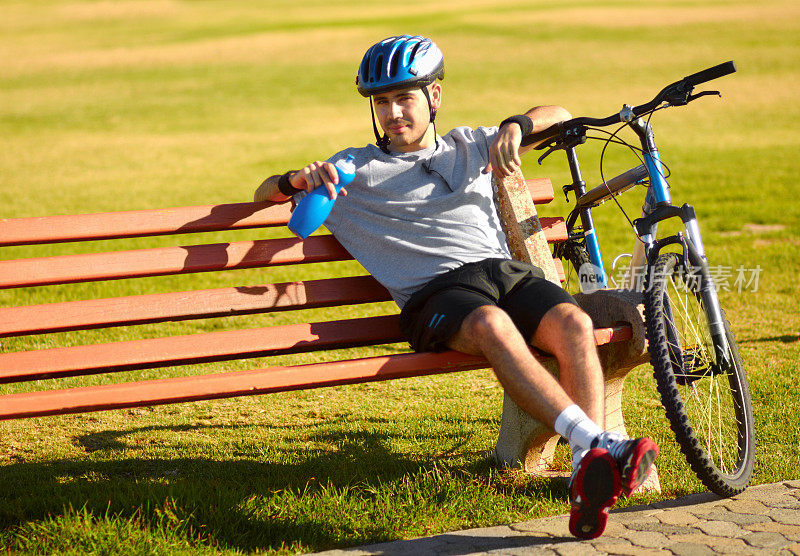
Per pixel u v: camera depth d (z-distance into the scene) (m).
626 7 94.31
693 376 8.05
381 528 7.26
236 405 11.35
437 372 7.73
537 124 8.47
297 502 7.68
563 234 9.57
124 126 46.53
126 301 8.08
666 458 8.91
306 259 8.64
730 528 7.07
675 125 42.12
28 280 7.89
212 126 45.75
